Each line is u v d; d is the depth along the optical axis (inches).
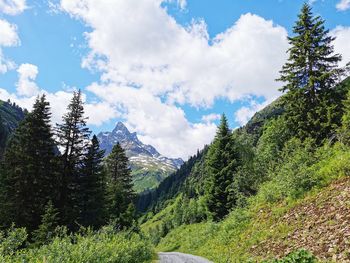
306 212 691.4
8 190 1215.6
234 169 1806.1
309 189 810.2
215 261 866.1
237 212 1127.0
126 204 1911.9
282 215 793.6
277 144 1464.1
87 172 1481.3
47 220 1015.0
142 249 891.4
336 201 629.3
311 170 860.0
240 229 1003.3
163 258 996.6
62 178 1371.8
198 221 2593.5
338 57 1245.7
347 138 966.4
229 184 1758.1
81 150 1429.6
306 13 1317.7
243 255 737.6
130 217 1754.4
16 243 466.6
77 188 1427.2
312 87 1238.3
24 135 1248.8
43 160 1273.4
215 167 1900.8
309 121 1197.7
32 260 435.2
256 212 1005.8
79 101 1448.1
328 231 528.7
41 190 1250.6
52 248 494.0
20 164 1213.7
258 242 755.4
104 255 574.6
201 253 1181.7
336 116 1159.0
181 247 1902.1
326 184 772.0
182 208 3051.2
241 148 1900.8
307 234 580.4
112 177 2208.4
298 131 1237.7
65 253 478.9
